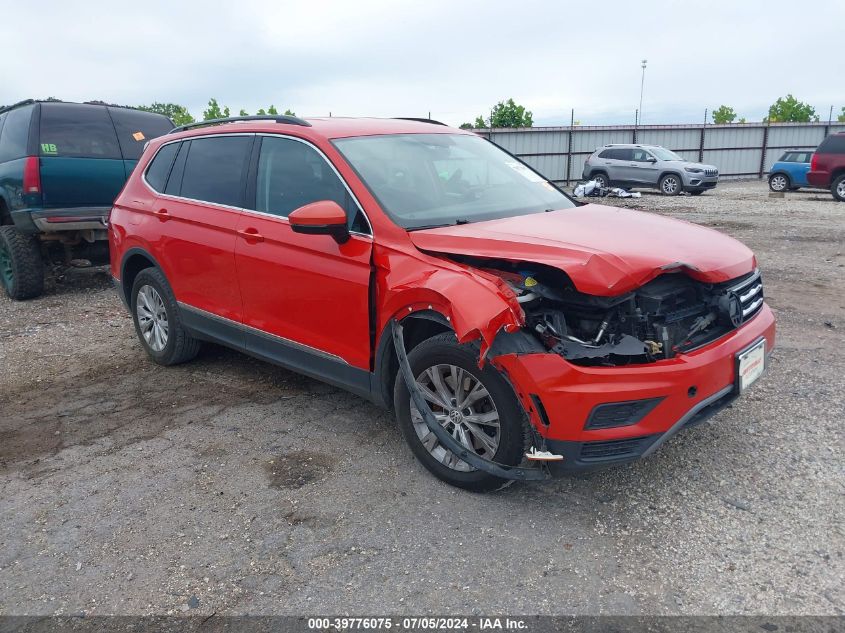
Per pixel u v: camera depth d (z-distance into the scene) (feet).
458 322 9.38
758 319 11.55
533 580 8.89
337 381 12.76
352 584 8.97
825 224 42.11
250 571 9.34
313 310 12.63
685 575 8.88
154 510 10.98
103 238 26.12
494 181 14.20
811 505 10.34
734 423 13.25
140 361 18.56
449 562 9.32
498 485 10.66
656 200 66.54
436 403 10.93
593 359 9.58
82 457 12.96
